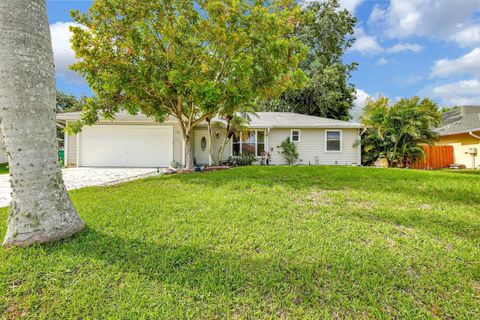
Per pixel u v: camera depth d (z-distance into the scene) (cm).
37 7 312
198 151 1602
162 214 423
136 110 938
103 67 810
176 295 225
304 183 654
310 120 1680
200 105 803
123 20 798
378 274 250
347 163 1600
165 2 825
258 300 220
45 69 317
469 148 1509
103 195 575
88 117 912
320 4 2442
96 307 211
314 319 201
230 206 465
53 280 243
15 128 301
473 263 268
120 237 332
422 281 240
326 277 248
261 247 305
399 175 774
